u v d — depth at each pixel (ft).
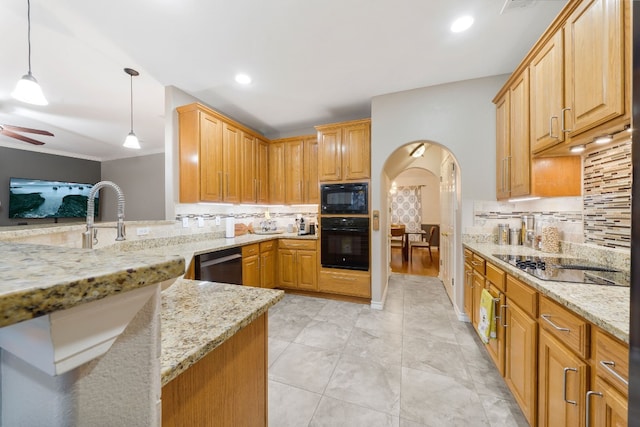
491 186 8.21
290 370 5.92
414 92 9.04
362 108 10.82
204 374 2.34
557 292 3.49
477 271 7.00
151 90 9.26
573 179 5.88
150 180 19.24
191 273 7.46
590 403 2.89
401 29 6.12
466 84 8.45
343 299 10.61
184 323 2.56
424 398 5.05
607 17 3.66
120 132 14.46
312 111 11.12
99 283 0.99
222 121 9.71
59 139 15.72
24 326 1.02
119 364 1.22
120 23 5.85
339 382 5.51
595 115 3.92
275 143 12.62
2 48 6.73
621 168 4.78
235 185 10.32
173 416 2.03
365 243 10.03
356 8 5.49
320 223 10.78
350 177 10.32
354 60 7.35
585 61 4.13
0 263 1.16
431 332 7.70
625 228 4.70
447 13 5.64
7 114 11.69
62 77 8.32
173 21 5.80
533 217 7.49
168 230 8.53
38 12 5.48
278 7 5.43
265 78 8.33
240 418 2.82
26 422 1.16
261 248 10.61
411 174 25.86
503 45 6.71
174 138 8.82
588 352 2.97
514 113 6.75
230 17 5.70
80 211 19.08
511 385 4.89
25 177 16.80
